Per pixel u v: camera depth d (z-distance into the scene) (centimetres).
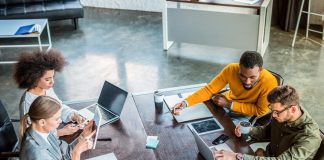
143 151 233
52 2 622
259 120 283
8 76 482
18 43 584
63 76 481
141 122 262
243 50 534
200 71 483
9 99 434
